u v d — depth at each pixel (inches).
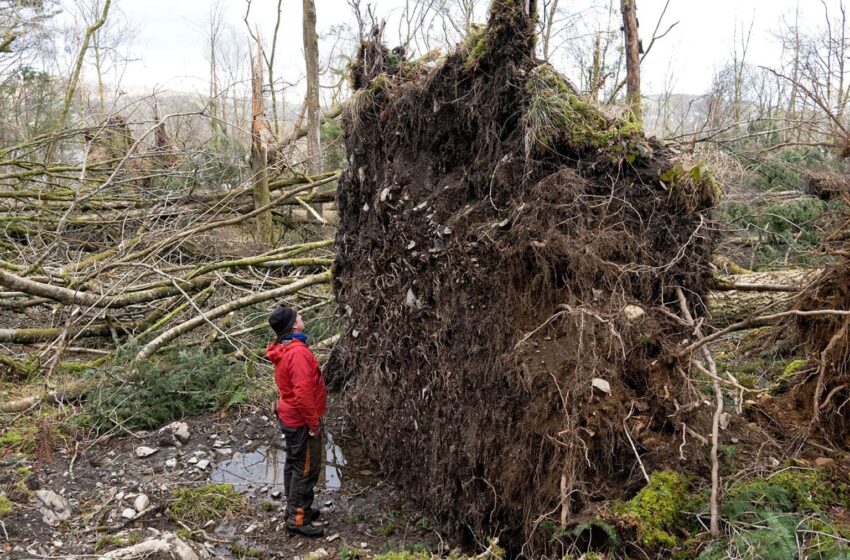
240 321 313.1
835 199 172.4
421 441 186.1
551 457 134.6
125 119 404.5
